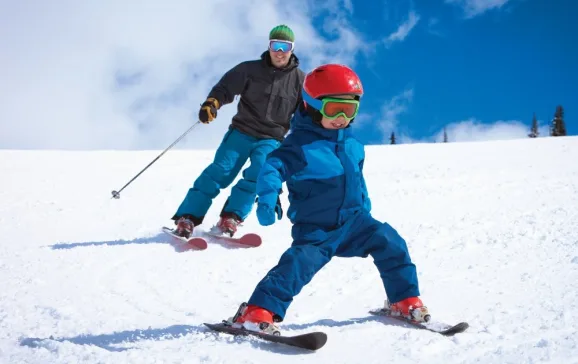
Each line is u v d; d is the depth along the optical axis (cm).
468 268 425
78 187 887
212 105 519
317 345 249
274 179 278
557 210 618
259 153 540
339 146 291
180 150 1583
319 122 292
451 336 280
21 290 373
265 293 273
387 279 306
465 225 576
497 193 741
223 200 795
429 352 258
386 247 301
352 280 404
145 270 437
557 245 475
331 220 289
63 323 306
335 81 282
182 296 373
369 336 278
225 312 340
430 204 703
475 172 938
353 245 302
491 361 242
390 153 1382
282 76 531
